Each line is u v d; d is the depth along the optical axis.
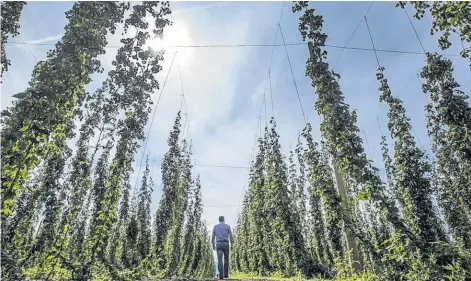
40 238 7.75
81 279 5.21
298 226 11.05
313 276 9.34
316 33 6.15
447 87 7.41
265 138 13.36
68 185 8.88
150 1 6.20
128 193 13.81
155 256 10.77
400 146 9.62
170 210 11.84
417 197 8.99
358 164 4.91
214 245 11.87
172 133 13.27
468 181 9.09
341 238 11.05
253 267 18.09
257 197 14.86
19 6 5.65
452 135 7.20
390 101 9.86
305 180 15.20
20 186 3.75
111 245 12.37
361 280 5.75
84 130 8.85
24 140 3.74
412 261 4.48
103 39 5.00
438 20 4.39
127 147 6.17
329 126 5.36
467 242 9.95
